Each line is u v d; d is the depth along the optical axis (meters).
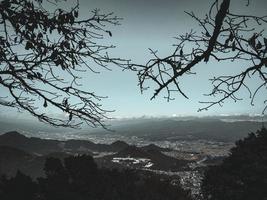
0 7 6.14
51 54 6.26
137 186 17.19
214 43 4.28
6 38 6.33
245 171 15.36
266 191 14.66
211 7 4.26
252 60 4.36
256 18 4.27
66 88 6.30
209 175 16.59
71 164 16.31
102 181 16.06
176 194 18.30
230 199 15.20
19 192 14.38
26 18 6.25
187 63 4.48
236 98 4.51
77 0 6.41
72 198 14.60
